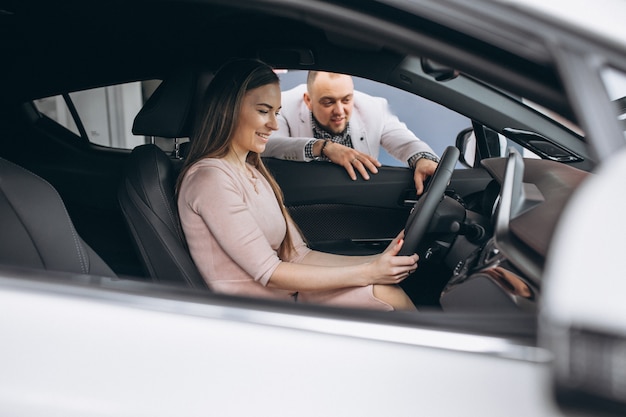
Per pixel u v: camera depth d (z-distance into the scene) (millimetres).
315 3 937
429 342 854
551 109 883
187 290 943
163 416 842
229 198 1931
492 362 827
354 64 2418
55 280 963
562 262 560
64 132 2877
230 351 873
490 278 1062
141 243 1906
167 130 2191
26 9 2494
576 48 809
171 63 2617
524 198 1158
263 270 1936
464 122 2502
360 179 2660
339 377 843
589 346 531
